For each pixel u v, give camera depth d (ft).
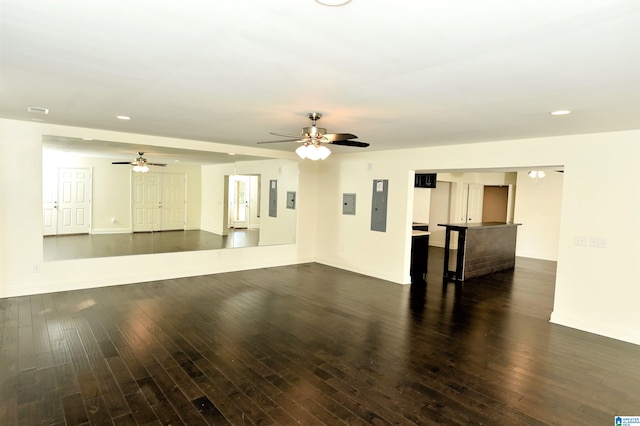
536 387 9.59
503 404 8.77
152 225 20.62
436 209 34.73
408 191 19.99
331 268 23.72
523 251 31.22
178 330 12.81
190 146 19.29
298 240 25.02
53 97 10.54
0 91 9.93
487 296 18.21
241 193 22.99
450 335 13.02
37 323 12.97
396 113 11.07
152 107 11.51
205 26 5.66
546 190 29.89
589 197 13.75
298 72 7.70
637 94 8.47
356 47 6.28
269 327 13.37
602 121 11.40
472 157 17.10
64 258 17.28
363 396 8.98
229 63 7.30
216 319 13.99
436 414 8.30
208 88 9.14
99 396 8.68
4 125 15.07
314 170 25.46
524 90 8.42
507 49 6.16
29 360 10.31
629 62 6.57
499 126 12.64
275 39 6.07
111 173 19.38
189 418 7.95
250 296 17.16
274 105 10.66
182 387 9.18
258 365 10.45
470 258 22.12
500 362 11.00
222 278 20.47
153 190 20.66
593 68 6.93
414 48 6.25
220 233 22.40
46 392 8.77
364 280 20.83
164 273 19.85
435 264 26.37
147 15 5.33
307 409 8.39
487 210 36.42
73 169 18.10
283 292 17.99
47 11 5.25
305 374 10.00
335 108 10.75
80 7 5.12
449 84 8.14
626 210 12.96
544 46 5.99
